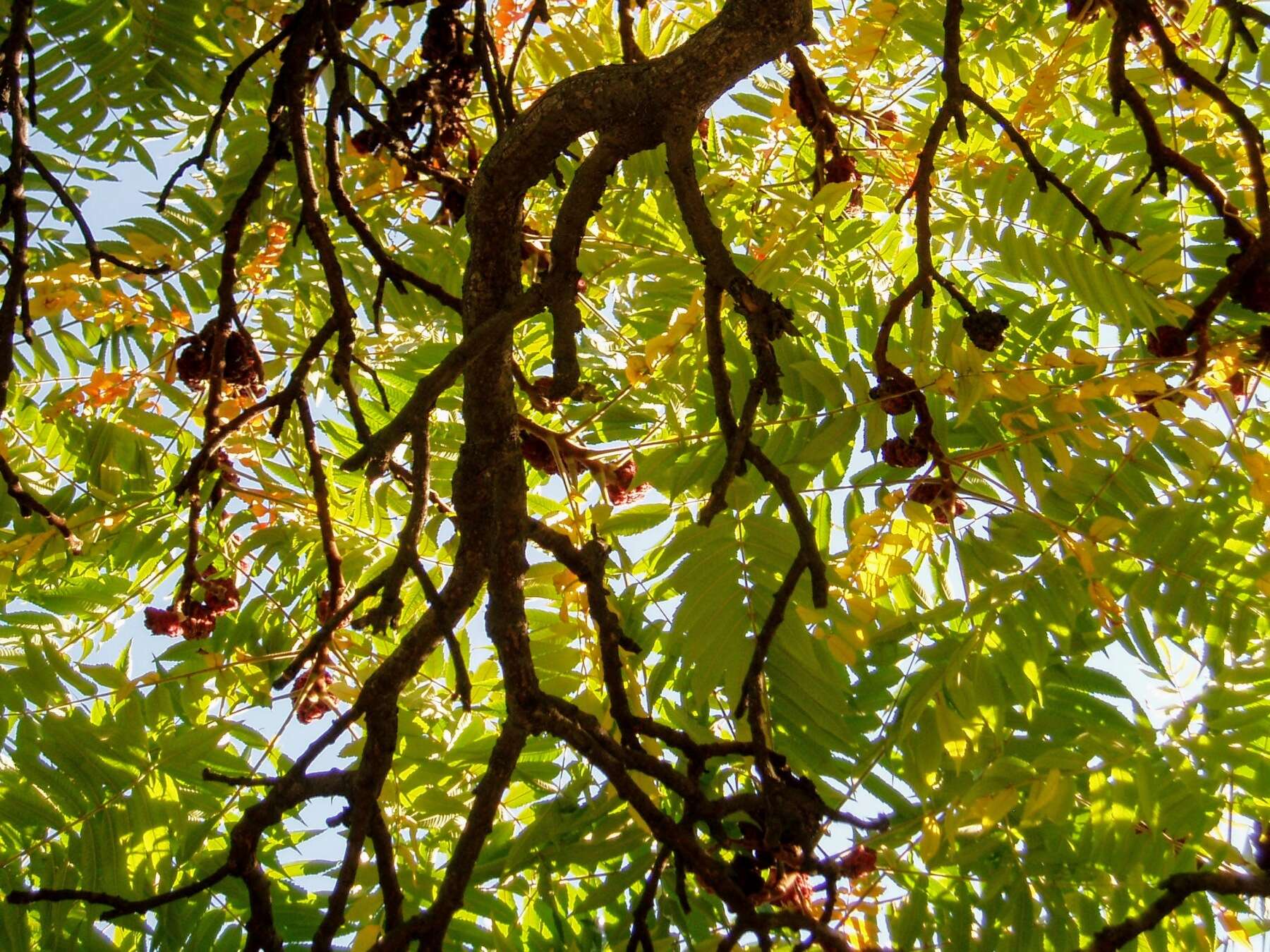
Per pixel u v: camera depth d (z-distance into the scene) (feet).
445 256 13.62
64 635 13.14
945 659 10.46
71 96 13.30
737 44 8.03
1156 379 9.57
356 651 12.64
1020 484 10.09
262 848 11.82
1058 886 10.48
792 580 7.47
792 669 9.74
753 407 7.10
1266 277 8.91
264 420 13.37
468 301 9.02
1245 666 9.83
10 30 11.14
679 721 10.98
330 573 10.40
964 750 9.51
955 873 10.67
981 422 11.03
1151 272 10.79
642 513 10.67
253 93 14.15
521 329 14.15
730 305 10.86
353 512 13.48
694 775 7.81
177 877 11.35
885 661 11.00
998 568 10.60
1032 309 13.17
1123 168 12.01
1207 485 10.55
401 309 13.61
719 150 14.74
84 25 13.20
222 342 10.63
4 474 10.19
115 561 13.16
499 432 8.76
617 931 11.14
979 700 9.86
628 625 11.03
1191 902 10.00
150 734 11.82
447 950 10.93
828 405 10.57
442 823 11.35
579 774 11.46
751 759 10.44
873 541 9.67
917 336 10.39
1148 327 10.59
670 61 8.07
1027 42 13.94
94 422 13.00
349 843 7.43
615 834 10.30
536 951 11.29
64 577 13.20
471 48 12.64
